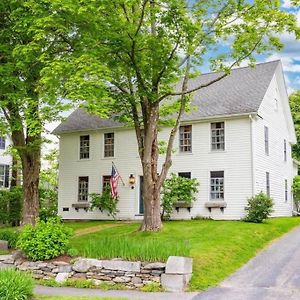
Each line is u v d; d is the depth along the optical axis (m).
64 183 30.08
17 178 30.62
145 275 11.05
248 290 10.62
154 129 18.27
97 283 11.32
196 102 26.45
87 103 14.40
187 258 11.17
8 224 25.48
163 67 16.70
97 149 29.09
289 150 31.61
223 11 16.59
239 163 23.92
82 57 13.91
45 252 12.23
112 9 15.36
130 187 27.36
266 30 16.33
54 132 30.67
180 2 15.76
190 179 24.86
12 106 16.84
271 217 25.58
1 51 16.39
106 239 12.33
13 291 8.94
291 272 12.45
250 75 27.30
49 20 14.02
